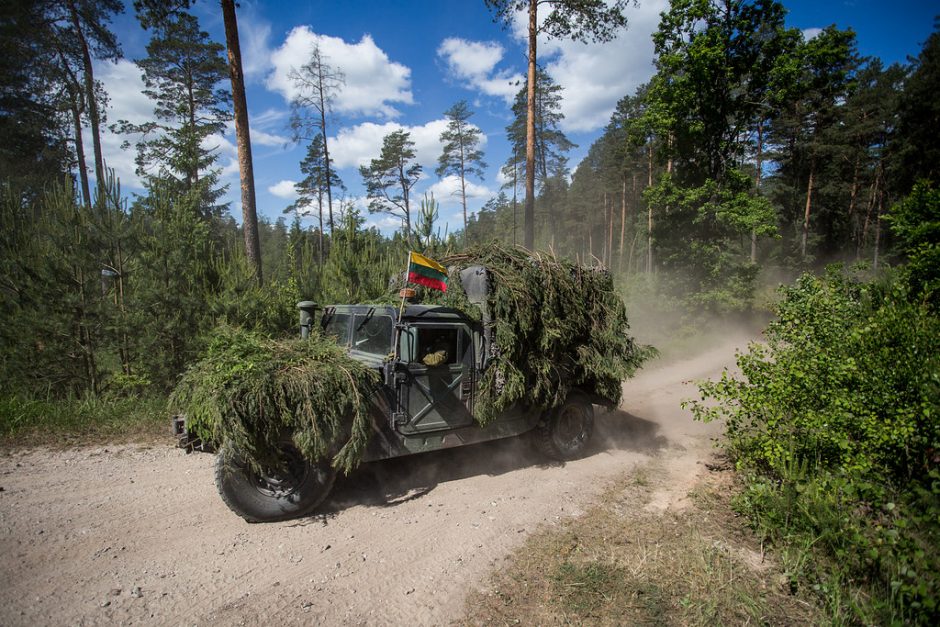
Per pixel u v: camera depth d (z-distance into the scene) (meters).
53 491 4.80
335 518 4.44
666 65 18.66
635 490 5.16
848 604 3.02
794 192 38.31
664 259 20.41
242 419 3.93
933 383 3.49
